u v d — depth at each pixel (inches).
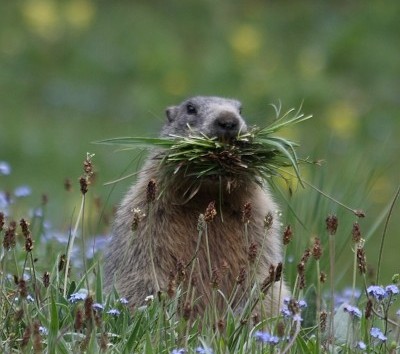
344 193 475.5
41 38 1060.5
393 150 877.2
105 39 1066.7
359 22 1094.4
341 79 1025.5
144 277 409.7
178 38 1083.9
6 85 1000.2
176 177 406.9
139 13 1120.8
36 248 442.0
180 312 345.1
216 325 331.3
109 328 352.2
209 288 399.5
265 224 362.6
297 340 330.3
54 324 323.9
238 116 405.7
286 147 398.3
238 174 400.8
